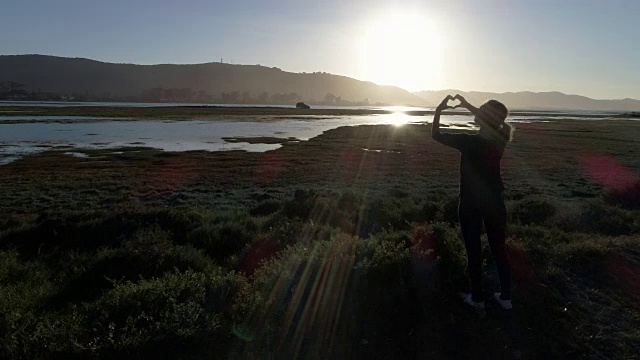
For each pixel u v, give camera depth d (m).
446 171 21.27
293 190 15.93
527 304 4.64
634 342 4.13
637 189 14.41
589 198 14.84
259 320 4.23
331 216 10.91
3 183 17.14
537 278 5.18
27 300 5.59
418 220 10.82
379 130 48.31
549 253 5.85
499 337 4.14
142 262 7.35
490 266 5.42
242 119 71.56
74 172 19.86
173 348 3.90
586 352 3.99
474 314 4.42
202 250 8.40
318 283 4.78
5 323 4.29
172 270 7.22
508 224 9.12
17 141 33.12
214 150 29.20
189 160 24.14
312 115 94.19
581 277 5.33
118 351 3.83
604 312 4.59
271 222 10.39
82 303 5.36
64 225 9.95
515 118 99.81
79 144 31.72
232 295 4.66
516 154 28.91
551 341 4.12
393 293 4.64
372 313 4.43
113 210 11.14
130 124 54.59
